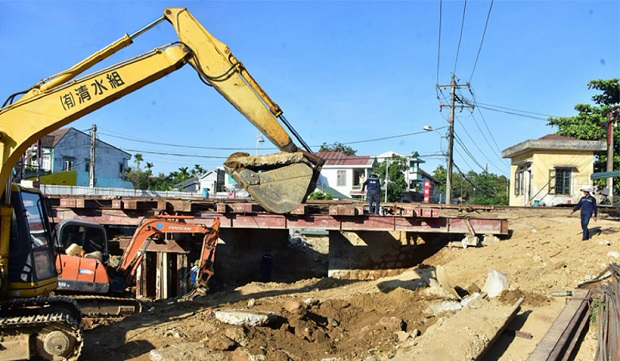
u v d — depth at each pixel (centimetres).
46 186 2752
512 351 799
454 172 6494
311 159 777
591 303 981
